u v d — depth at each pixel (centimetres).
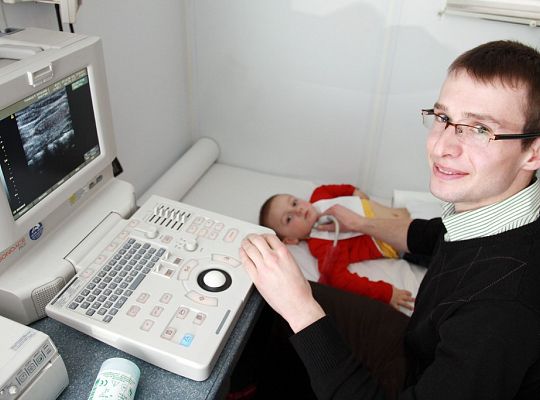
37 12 100
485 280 69
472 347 64
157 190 165
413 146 181
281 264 79
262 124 194
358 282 148
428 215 165
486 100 68
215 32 178
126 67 147
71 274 78
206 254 83
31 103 70
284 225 168
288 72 179
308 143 192
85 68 81
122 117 150
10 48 76
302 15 166
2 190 67
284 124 191
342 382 73
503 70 67
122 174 157
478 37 156
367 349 111
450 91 72
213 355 67
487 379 63
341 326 117
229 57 182
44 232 80
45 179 77
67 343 71
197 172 186
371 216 171
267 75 182
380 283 148
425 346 81
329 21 165
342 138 187
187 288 76
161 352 66
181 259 81
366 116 180
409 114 175
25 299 72
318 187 186
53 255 78
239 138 200
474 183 73
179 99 188
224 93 191
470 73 70
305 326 76
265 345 129
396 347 111
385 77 169
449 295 75
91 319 69
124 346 68
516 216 73
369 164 190
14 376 57
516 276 66
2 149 67
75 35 83
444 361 67
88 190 90
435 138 76
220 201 180
